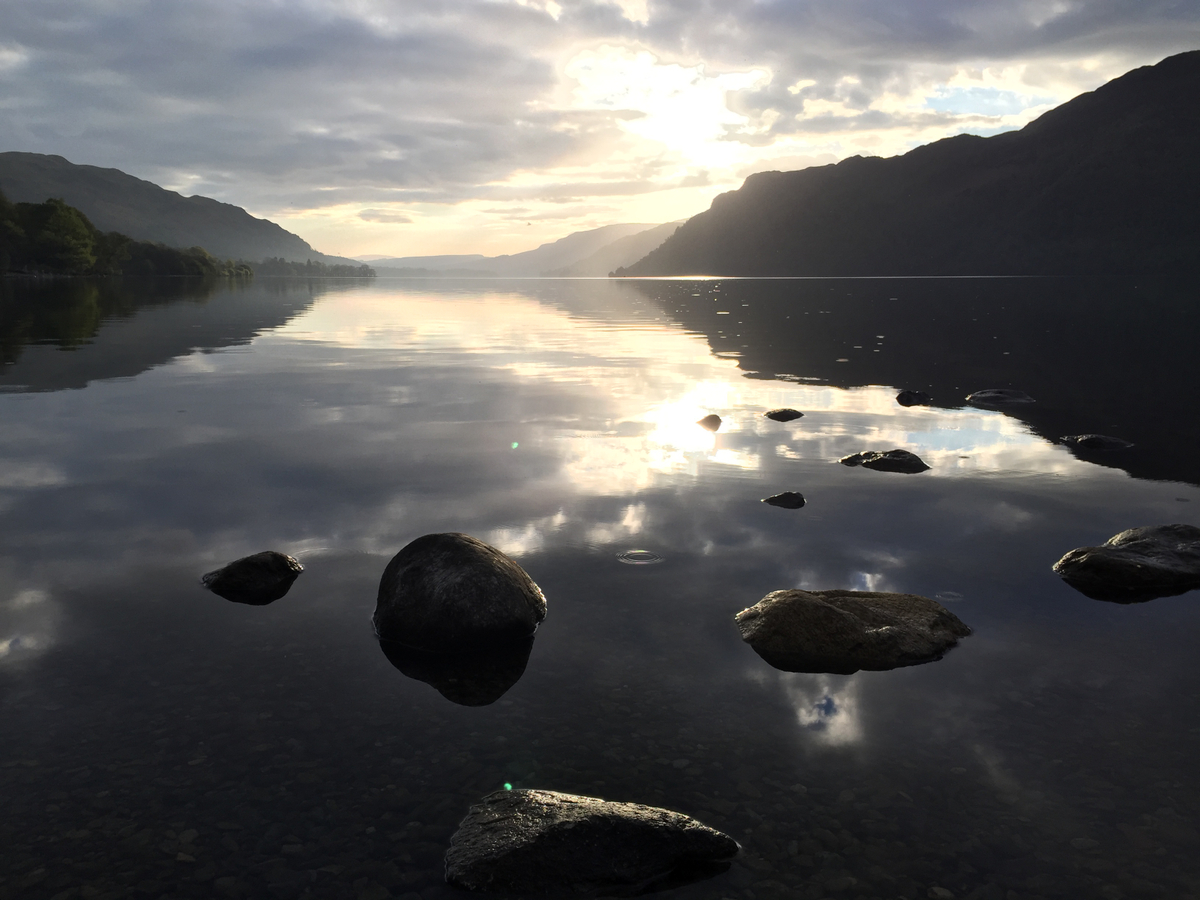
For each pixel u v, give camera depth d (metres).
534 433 10.98
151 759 3.71
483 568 5.25
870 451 9.88
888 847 3.20
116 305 42.88
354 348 22.34
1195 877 3.02
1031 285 102.25
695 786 3.59
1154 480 8.96
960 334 28.80
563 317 39.66
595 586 5.87
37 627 5.07
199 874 2.99
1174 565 6.14
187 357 19.61
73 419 11.60
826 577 6.08
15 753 3.73
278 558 6.02
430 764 3.72
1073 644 5.05
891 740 3.97
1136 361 20.33
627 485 8.50
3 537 6.69
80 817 3.30
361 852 3.13
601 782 3.60
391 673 4.62
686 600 5.65
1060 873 3.04
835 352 22.53
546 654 4.87
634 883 3.01
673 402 13.66
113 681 4.43
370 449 9.93
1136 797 3.51
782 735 4.01
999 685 4.53
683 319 38.44
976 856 3.14
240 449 9.88
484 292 90.62
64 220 102.00
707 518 7.43
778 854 3.16
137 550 6.44
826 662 4.80
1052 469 9.44
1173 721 4.13
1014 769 3.72
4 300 45.28
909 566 6.33
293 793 3.49
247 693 4.35
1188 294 64.69
